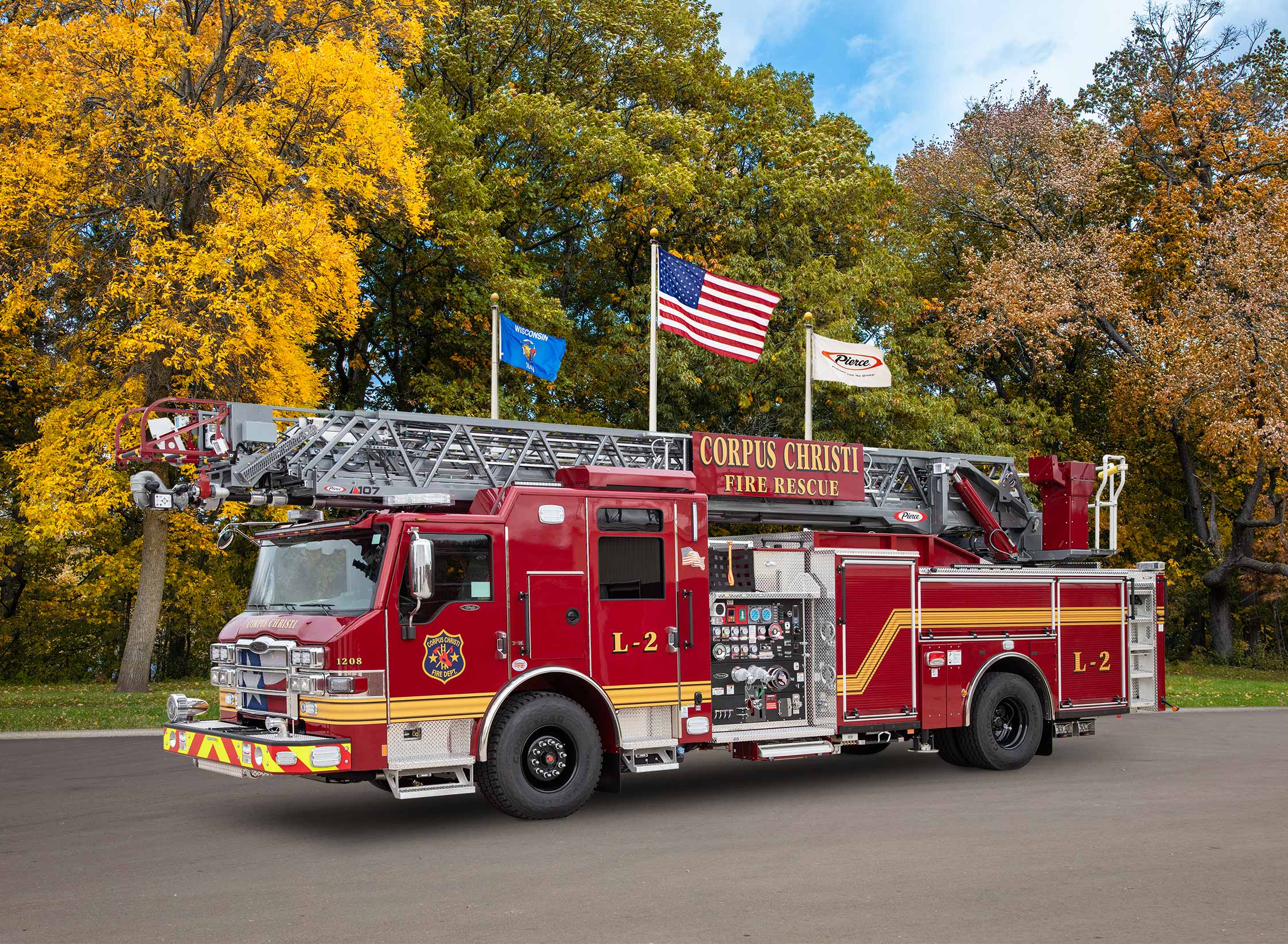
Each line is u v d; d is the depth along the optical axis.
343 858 7.51
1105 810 9.22
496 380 16.08
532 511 8.90
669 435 12.27
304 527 8.90
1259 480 32.44
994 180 35.94
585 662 9.02
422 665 8.24
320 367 27.75
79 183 17.83
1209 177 34.38
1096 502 14.79
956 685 11.25
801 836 8.16
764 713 10.16
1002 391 36.28
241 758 8.13
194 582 24.41
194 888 6.68
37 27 17.20
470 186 23.23
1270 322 29.00
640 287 25.36
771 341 24.64
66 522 17.72
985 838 8.06
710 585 9.94
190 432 10.16
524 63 27.58
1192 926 5.78
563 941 5.56
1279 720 17.28
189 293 16.44
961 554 13.62
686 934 5.65
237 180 17.84
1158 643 12.91
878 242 27.88
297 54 17.39
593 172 25.56
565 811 8.80
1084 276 32.97
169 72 17.94
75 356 19.22
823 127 29.44
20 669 27.47
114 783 10.72
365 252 24.86
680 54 28.56
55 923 5.94
